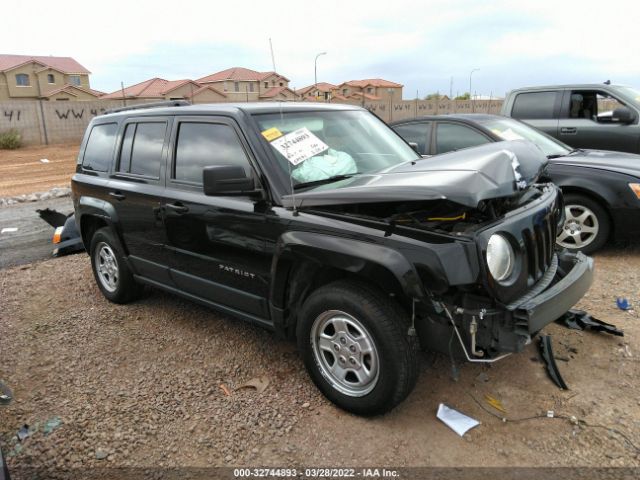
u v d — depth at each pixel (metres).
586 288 3.29
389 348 2.83
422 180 2.81
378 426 3.03
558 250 3.73
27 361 4.03
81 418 3.24
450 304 2.76
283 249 3.17
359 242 2.88
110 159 4.86
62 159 22.39
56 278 5.97
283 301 3.38
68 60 72.50
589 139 8.09
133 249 4.64
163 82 60.38
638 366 3.52
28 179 16.64
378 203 2.90
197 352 4.04
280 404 3.29
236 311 3.84
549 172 5.81
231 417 3.19
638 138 7.67
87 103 29.45
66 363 3.96
